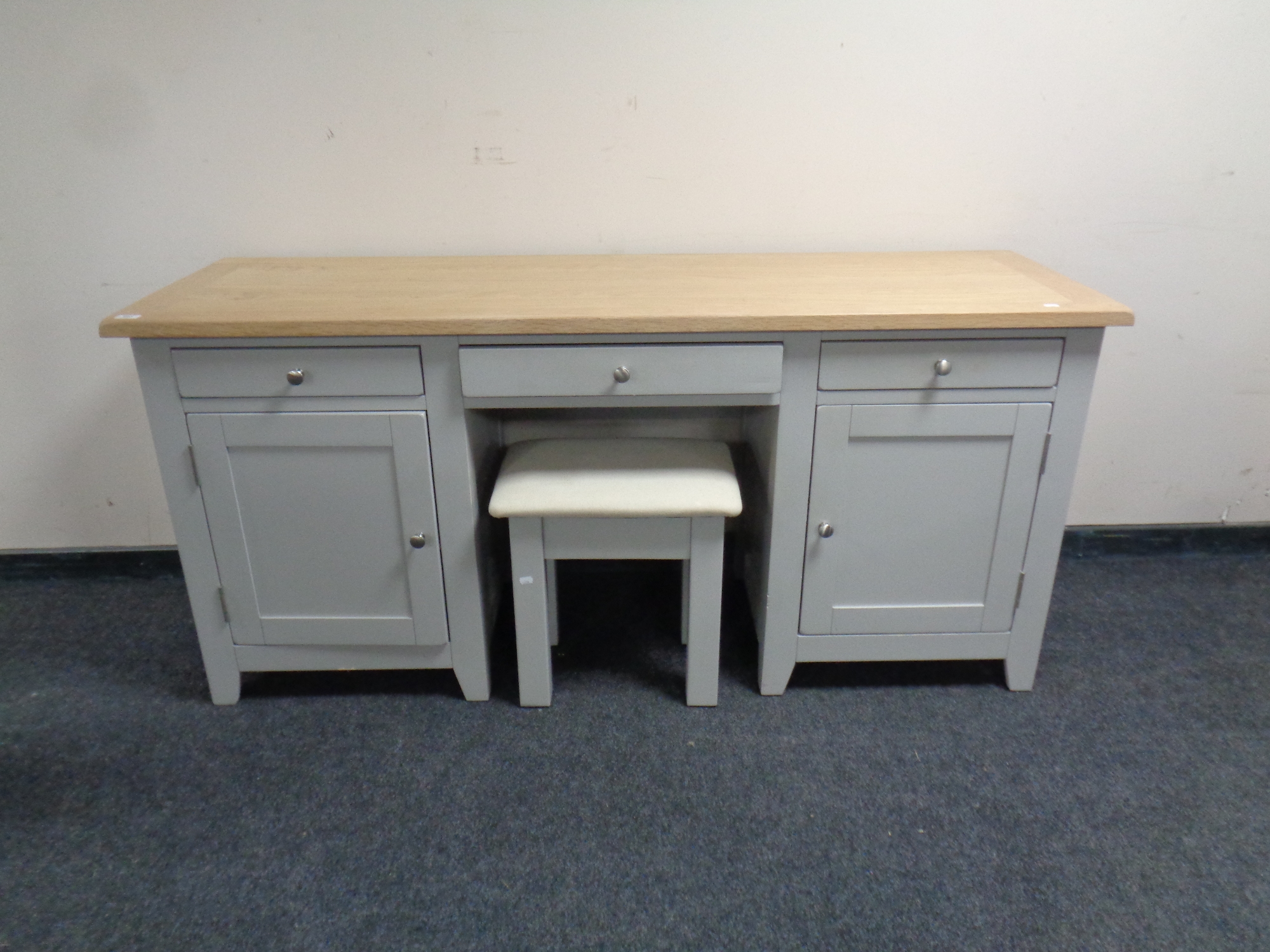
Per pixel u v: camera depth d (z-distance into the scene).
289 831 1.39
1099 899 1.27
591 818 1.40
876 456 1.50
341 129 1.75
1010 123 1.77
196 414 1.45
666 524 1.51
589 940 1.20
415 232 1.84
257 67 1.70
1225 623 1.92
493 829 1.39
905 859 1.33
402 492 1.50
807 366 1.42
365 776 1.50
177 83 1.70
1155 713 1.64
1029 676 1.69
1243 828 1.39
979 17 1.69
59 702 1.69
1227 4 1.68
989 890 1.28
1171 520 2.15
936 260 1.76
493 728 1.61
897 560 1.58
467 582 1.58
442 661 1.65
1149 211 1.84
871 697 1.69
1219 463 2.08
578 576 2.13
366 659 1.65
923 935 1.21
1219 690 1.71
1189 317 1.94
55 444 1.99
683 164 1.79
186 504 1.52
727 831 1.38
